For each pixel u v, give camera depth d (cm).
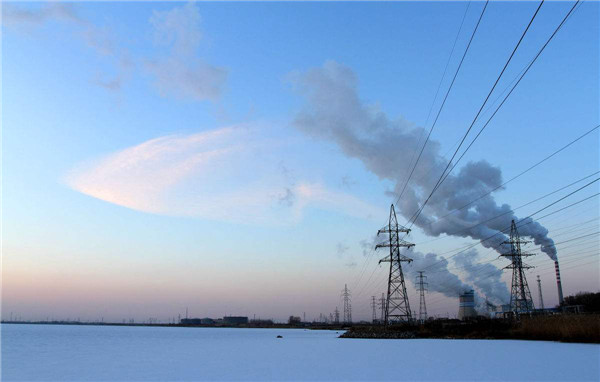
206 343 7669
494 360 3180
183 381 2433
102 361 3816
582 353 3584
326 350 4875
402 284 8788
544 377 2316
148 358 4109
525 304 10444
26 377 2708
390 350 4538
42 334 16825
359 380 2355
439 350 4328
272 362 3478
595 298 12156
